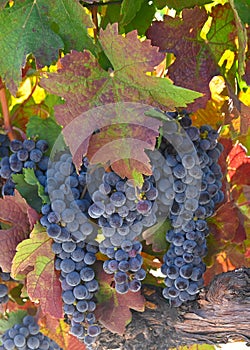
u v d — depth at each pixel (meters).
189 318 0.80
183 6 0.79
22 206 0.76
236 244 0.88
